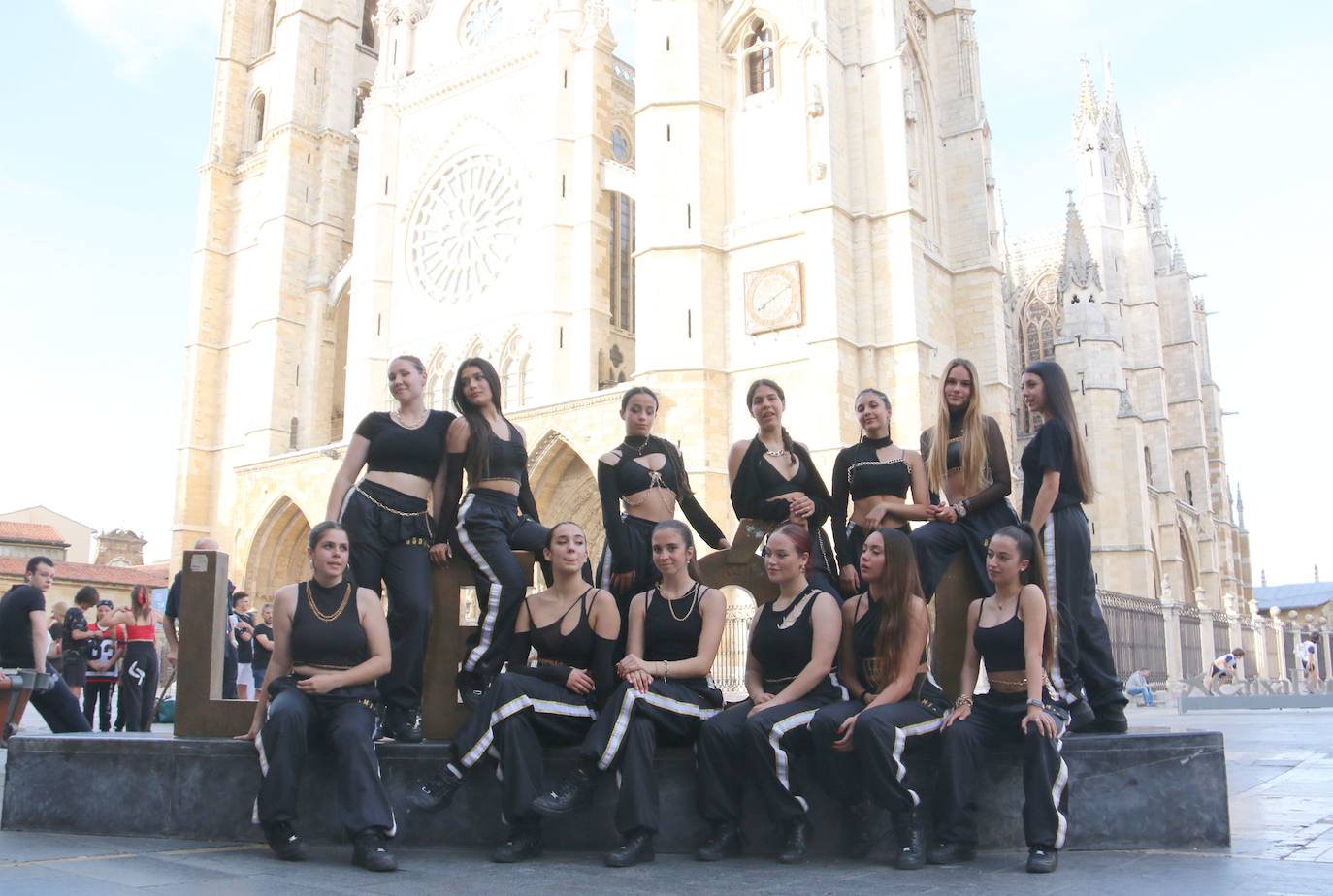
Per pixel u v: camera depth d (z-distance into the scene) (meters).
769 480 11.00
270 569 58.34
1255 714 33.34
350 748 8.90
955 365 10.83
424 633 10.41
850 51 43.19
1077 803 9.13
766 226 41.97
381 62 59.84
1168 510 71.44
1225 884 7.42
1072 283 66.19
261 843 9.80
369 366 55.38
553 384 47.94
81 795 10.44
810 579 10.42
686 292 42.16
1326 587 130.50
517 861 8.90
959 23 48.66
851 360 40.12
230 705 10.38
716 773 9.07
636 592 10.83
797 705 9.20
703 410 41.16
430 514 10.76
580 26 51.66
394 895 7.44
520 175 52.31
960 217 46.78
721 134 43.97
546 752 9.57
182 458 64.69
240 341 65.81
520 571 10.29
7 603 14.65
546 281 49.00
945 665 10.39
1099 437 63.53
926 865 8.60
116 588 65.56
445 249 54.97
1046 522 10.26
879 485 10.98
